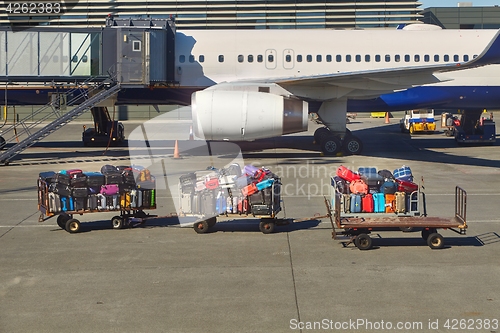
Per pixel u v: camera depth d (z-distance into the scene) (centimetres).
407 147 3128
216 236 1401
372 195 1342
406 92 2895
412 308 949
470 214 1605
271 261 1199
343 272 1127
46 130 2523
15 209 1698
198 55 2822
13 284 1069
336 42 2845
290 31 2889
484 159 2647
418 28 3016
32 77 2716
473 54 2862
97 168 2388
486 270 1138
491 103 2953
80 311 942
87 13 5362
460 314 926
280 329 872
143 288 1045
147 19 2786
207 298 995
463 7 5897
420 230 1446
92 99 2611
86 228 1481
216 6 5466
